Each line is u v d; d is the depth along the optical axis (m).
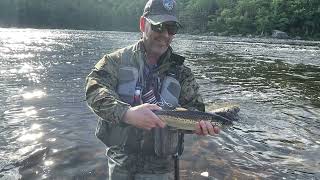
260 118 3.40
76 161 2.23
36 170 2.09
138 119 1.03
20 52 8.09
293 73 6.74
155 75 1.22
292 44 17.64
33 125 2.85
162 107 1.14
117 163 1.28
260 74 6.43
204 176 2.11
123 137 1.24
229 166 2.27
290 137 2.90
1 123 2.86
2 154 2.27
